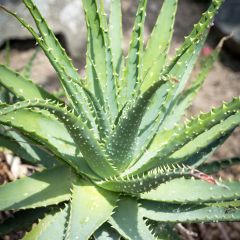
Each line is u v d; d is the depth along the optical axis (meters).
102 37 1.12
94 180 1.07
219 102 2.13
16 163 1.44
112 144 1.04
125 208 1.06
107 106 1.11
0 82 1.02
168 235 1.16
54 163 1.17
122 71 1.19
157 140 1.15
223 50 2.35
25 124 1.01
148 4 2.48
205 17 1.06
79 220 0.98
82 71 2.06
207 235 1.62
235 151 1.95
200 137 1.12
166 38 1.18
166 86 1.15
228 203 1.06
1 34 2.00
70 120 0.90
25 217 1.15
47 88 2.00
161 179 0.91
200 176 0.82
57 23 2.02
